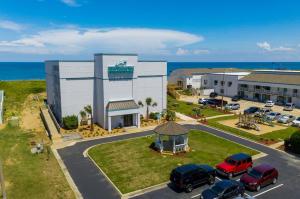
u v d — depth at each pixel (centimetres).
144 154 3694
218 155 3669
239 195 2456
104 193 2655
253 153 3762
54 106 5797
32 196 2552
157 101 5938
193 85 10419
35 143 4116
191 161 3453
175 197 2591
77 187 2772
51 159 3512
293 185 2847
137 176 3020
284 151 3850
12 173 2994
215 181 2936
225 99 8606
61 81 4909
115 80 4978
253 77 8625
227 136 4559
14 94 7994
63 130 4822
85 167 3272
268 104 7238
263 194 2659
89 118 5216
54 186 2770
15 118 5638
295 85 7200
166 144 4084
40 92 8462
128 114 5028
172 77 11231
